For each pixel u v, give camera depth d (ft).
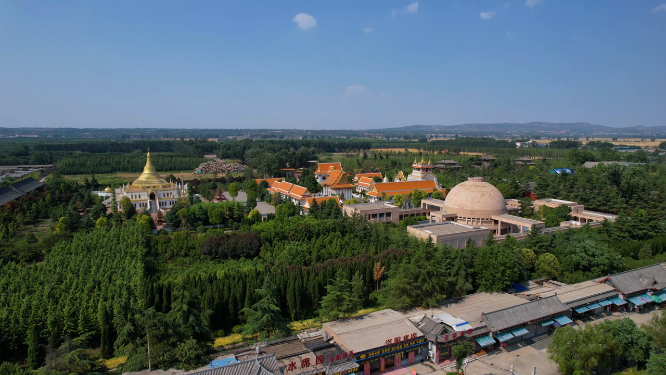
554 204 515.50
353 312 246.47
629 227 402.52
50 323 237.45
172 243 362.53
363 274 307.78
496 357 232.94
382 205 505.25
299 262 325.83
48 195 533.55
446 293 280.31
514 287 309.63
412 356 228.43
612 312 286.25
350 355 206.18
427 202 517.96
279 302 276.62
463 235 389.19
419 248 339.36
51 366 202.18
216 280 279.90
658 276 301.02
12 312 246.47
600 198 535.60
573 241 353.10
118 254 329.72
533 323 249.96
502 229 441.68
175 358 211.00
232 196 620.90
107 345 232.32
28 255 349.61
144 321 209.97
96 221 443.73
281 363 203.51
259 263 343.05
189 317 223.30
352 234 389.39
